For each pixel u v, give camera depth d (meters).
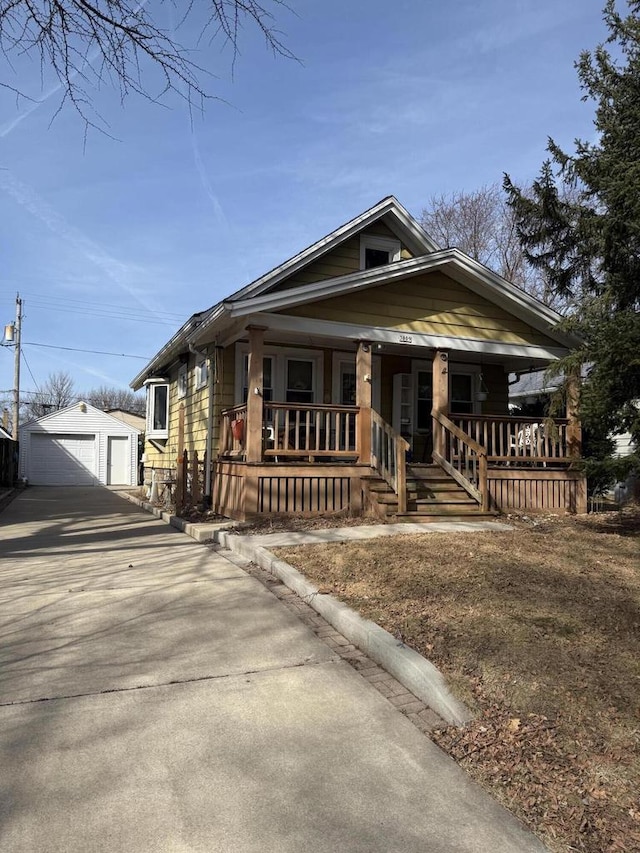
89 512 13.27
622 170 9.03
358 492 9.90
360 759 2.97
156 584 6.03
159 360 15.34
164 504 13.39
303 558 6.55
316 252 10.48
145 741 3.09
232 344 11.41
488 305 11.38
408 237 11.86
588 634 4.27
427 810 2.60
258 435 9.34
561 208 13.05
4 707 3.42
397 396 12.82
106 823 2.46
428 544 7.20
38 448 27.30
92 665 4.03
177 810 2.56
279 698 3.59
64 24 4.86
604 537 8.17
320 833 2.44
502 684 3.56
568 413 11.49
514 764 2.91
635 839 2.41
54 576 6.39
